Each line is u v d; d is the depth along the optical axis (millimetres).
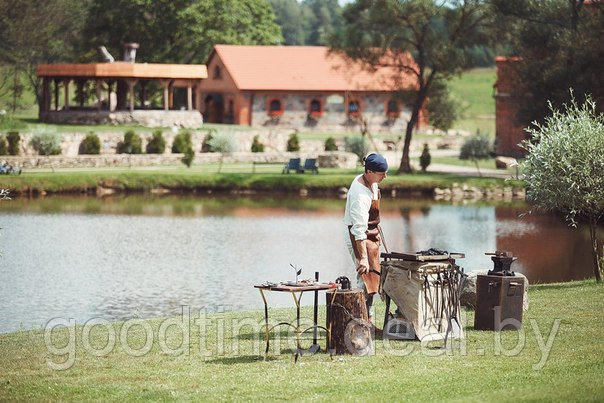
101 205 51906
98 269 33250
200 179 59250
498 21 61312
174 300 27734
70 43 95125
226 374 13680
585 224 46031
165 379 13492
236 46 89375
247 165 68562
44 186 56094
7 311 26062
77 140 66312
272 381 13188
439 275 15469
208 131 71688
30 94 108438
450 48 62688
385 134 85875
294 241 40562
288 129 83875
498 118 74188
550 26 57781
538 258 35500
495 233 42969
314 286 14414
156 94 98750
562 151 23516
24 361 14961
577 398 11539
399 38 64500
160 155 67375
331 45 65625
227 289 29578
